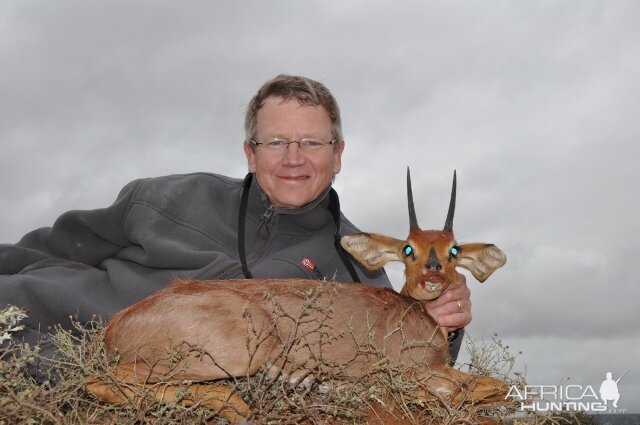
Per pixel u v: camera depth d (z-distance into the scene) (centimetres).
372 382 212
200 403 202
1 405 194
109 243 249
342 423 209
